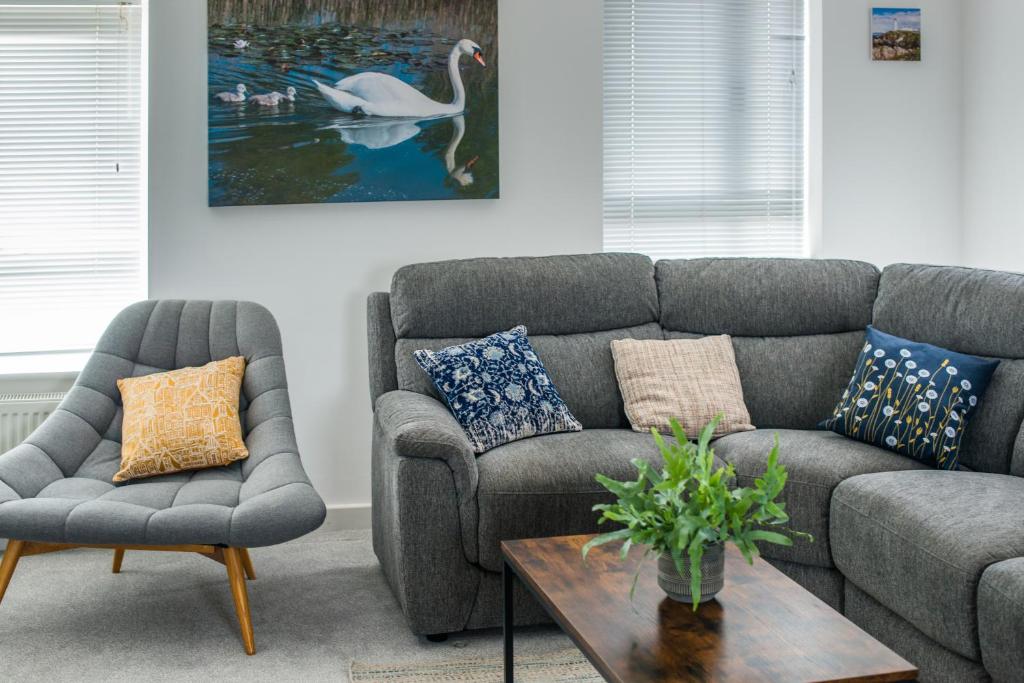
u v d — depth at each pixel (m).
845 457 2.69
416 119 3.55
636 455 2.70
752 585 1.92
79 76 3.56
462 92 3.57
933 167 3.89
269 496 2.52
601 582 1.94
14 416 3.35
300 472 2.70
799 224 3.99
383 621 2.77
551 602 1.84
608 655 1.61
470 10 3.56
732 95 3.92
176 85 3.45
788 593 1.88
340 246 3.58
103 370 3.07
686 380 3.14
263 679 2.39
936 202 3.90
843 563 2.48
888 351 2.89
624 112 3.86
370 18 3.50
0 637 2.64
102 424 3.00
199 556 3.32
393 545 2.67
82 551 3.37
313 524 2.50
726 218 3.95
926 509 2.24
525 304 3.24
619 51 3.84
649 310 3.37
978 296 2.86
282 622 2.76
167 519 2.44
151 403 2.92
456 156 3.58
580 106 3.68
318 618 2.79
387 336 3.22
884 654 1.61
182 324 3.18
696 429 3.08
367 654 2.54
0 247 3.55
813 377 3.21
